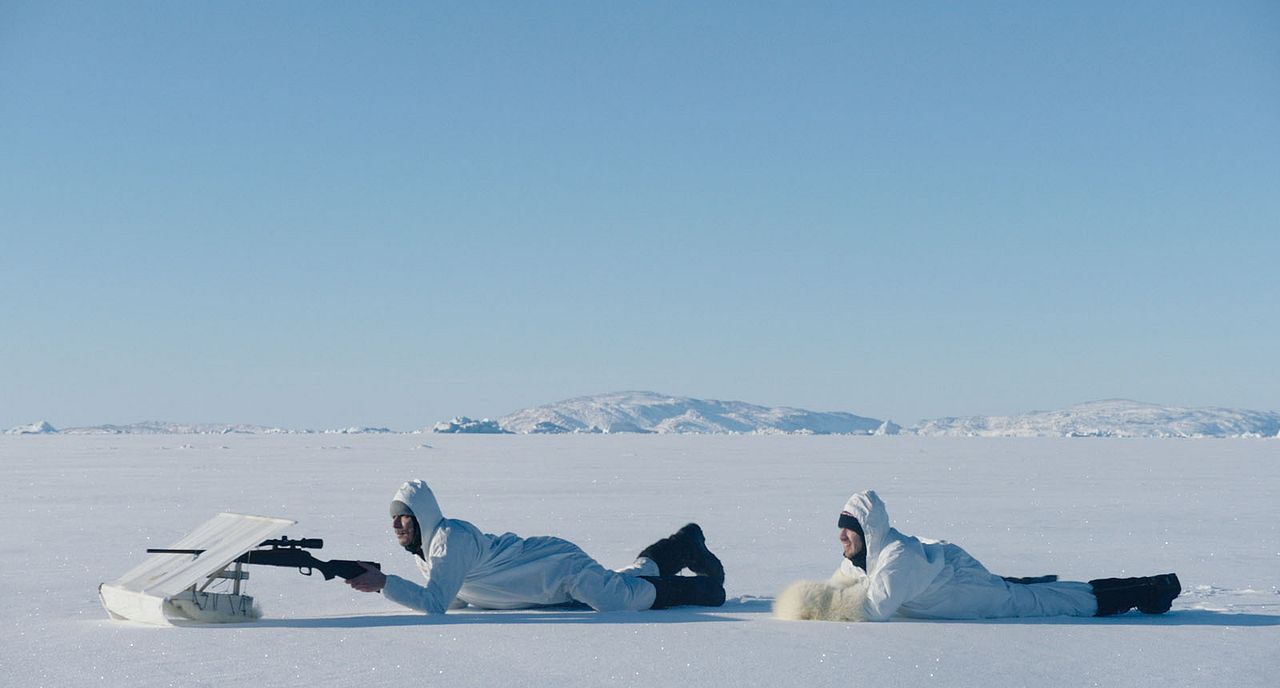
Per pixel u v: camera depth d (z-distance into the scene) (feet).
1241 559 36.32
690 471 115.85
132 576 23.39
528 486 85.10
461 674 17.07
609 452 199.21
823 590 23.15
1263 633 21.58
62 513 56.03
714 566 25.85
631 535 44.83
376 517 53.72
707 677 17.03
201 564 22.31
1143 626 22.52
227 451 189.67
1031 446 282.56
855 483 90.22
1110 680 17.10
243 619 22.70
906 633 21.25
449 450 208.23
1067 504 65.00
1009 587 24.20
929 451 220.02
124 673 17.04
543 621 22.39
